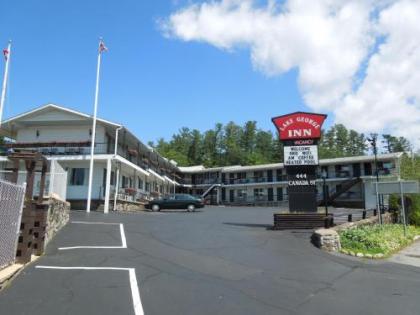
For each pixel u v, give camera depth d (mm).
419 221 24391
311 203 18750
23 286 7539
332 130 103938
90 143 30891
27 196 9898
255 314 6430
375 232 16516
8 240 8383
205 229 17516
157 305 6688
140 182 41969
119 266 9469
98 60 29469
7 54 28688
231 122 99625
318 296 7602
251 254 11711
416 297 7723
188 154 97062
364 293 7934
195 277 8719
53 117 32062
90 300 6824
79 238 13500
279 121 19547
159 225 18469
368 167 51344
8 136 35781
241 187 62781
